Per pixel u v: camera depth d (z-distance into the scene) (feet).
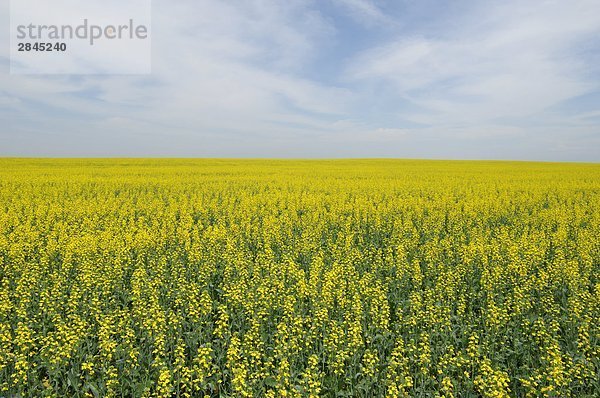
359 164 269.23
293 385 27.12
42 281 43.39
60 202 90.43
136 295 37.99
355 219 78.18
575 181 139.33
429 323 35.06
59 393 28.27
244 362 28.19
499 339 34.68
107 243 54.75
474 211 82.28
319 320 35.09
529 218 78.18
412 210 87.45
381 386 28.37
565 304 40.16
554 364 27.02
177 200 101.91
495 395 24.29
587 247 54.49
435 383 28.55
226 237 62.69
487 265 50.47
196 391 29.17
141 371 30.68
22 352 29.58
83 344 33.37
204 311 35.29
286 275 47.52
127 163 235.20
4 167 192.34
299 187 119.34
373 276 46.78
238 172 177.99
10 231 67.92
